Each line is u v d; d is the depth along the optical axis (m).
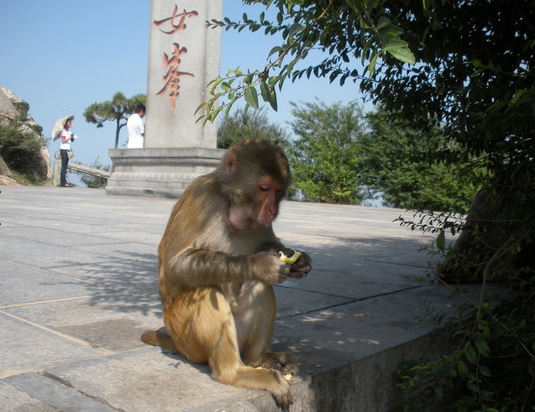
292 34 2.74
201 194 3.27
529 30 4.12
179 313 3.15
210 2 17.38
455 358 3.64
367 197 22.81
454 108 4.62
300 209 16.78
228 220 3.29
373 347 3.75
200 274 3.00
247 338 3.39
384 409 3.76
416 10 3.78
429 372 3.68
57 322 3.98
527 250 5.21
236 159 3.23
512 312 4.17
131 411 2.63
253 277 2.94
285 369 3.26
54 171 26.27
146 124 18.33
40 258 6.26
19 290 4.81
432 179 13.97
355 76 4.63
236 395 2.87
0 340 3.51
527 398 3.92
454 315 4.54
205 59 17.31
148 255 6.73
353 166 22.77
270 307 3.37
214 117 2.82
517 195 4.13
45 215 10.94
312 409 3.24
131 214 11.70
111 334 3.75
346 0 2.41
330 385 3.36
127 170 18.64
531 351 3.96
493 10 4.09
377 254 7.65
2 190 19.95
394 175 19.44
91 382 2.92
